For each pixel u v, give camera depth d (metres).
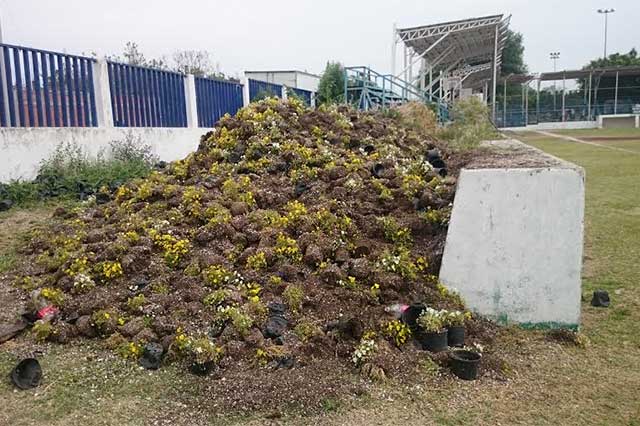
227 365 3.90
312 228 5.48
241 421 3.33
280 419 3.36
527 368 4.12
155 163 9.99
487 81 45.28
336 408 3.48
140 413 3.40
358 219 5.70
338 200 6.04
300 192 6.36
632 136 35.31
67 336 4.28
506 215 4.70
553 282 4.70
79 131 9.00
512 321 4.79
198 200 6.10
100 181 8.13
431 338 4.20
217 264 5.00
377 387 3.74
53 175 7.96
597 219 9.50
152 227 5.69
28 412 3.40
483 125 10.65
